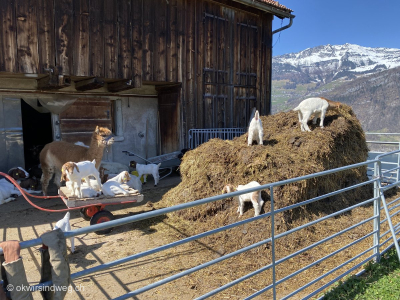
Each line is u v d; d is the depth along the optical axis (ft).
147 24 30.78
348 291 11.67
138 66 30.37
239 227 16.39
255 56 41.73
